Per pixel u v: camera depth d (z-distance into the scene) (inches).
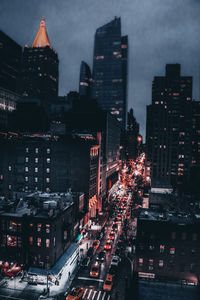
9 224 2265.0
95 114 5492.1
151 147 5935.0
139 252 2284.7
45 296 1867.6
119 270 2311.8
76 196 3152.1
